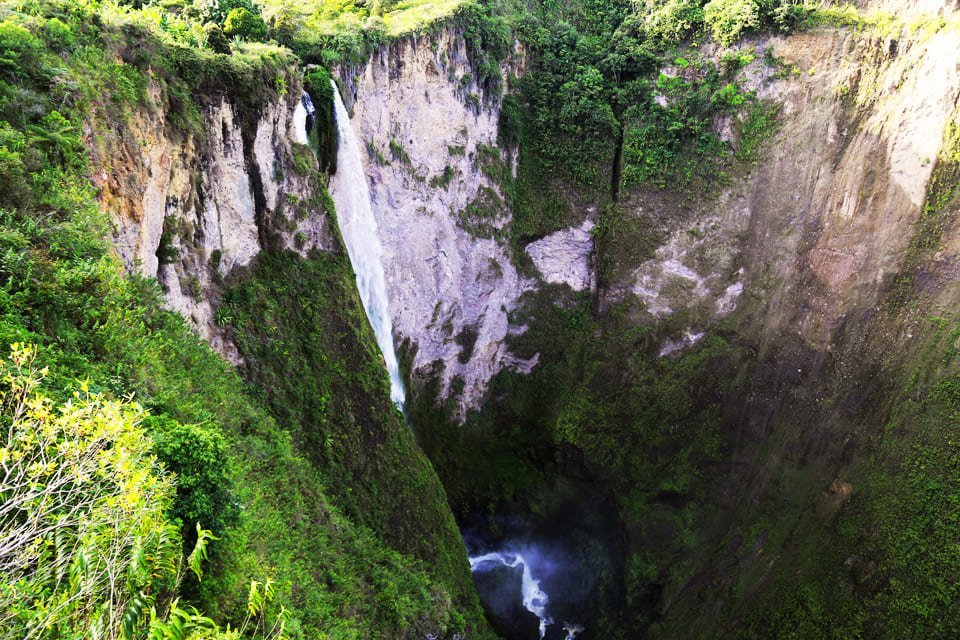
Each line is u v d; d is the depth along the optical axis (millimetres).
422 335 36906
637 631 34875
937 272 33344
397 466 27000
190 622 7891
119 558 8633
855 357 34875
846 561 31750
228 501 13492
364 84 31016
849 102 36500
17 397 9094
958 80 33125
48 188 14531
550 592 37844
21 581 7340
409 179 34344
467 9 37125
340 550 21406
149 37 19984
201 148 21578
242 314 23078
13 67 15219
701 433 37250
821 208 36906
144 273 18797
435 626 22984
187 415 15586
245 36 28312
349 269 27625
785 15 37469
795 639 31250
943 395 31656
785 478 35062
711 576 34562
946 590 28641
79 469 7988
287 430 23016
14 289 12578
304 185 25938
